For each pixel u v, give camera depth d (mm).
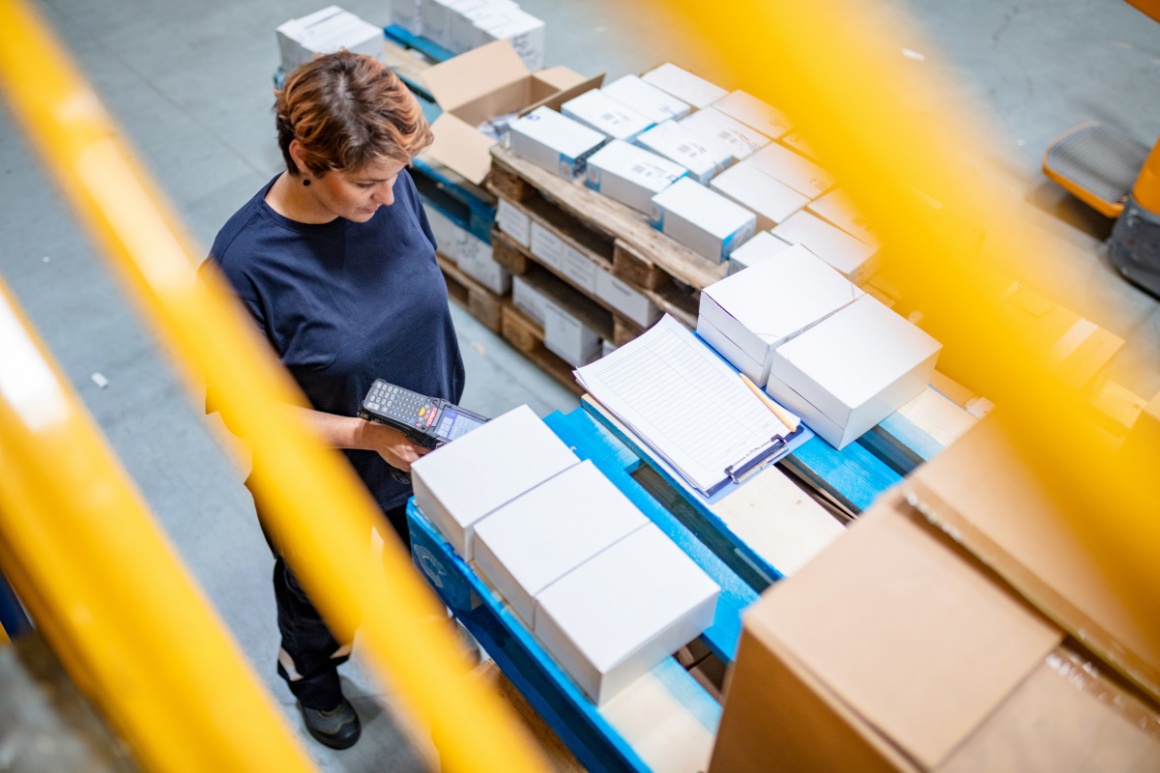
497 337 4273
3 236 4441
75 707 604
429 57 4953
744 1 902
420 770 2852
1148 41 6250
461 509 1655
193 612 612
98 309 4137
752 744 1145
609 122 3539
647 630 1497
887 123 1012
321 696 2795
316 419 2127
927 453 1897
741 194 3174
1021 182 5035
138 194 2219
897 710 966
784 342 1947
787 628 1022
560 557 1591
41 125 2080
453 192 3941
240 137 5188
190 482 3584
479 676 1986
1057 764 938
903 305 2734
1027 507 1101
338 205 1899
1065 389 1193
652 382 2004
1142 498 1083
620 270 3334
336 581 2119
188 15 6113
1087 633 1011
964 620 1038
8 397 655
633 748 1484
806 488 1934
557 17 6227
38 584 606
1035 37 6242
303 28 4770
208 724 581
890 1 6391
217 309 1921
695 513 1881
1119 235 4398
